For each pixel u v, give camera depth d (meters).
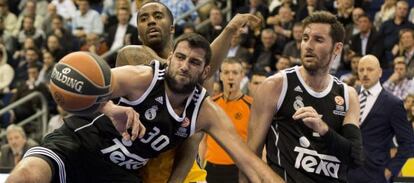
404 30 9.61
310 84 4.38
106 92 3.63
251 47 10.70
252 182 4.10
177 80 3.96
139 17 4.74
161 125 4.09
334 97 4.40
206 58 4.00
